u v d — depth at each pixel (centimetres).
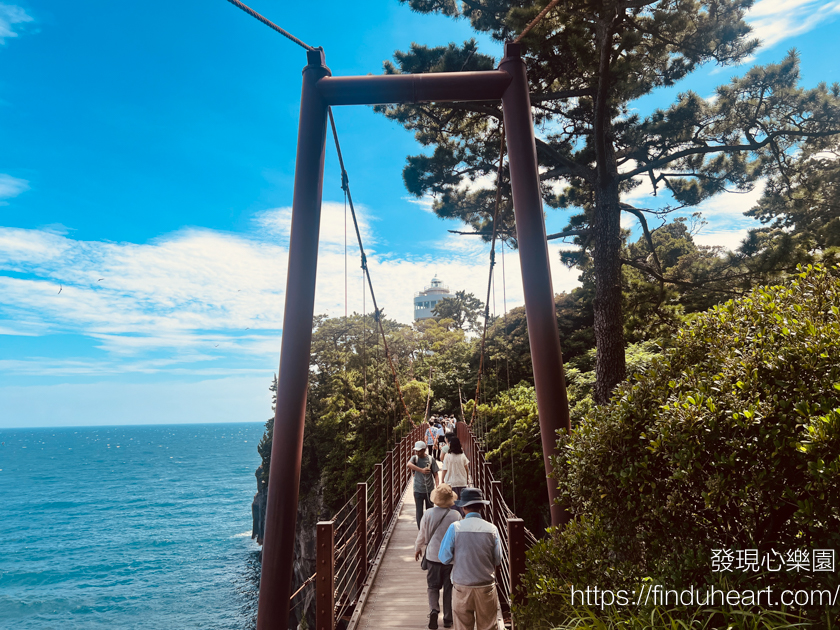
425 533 567
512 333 3506
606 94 1165
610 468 347
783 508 280
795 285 369
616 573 332
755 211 1645
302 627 2784
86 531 6356
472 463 1441
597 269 1398
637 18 1195
